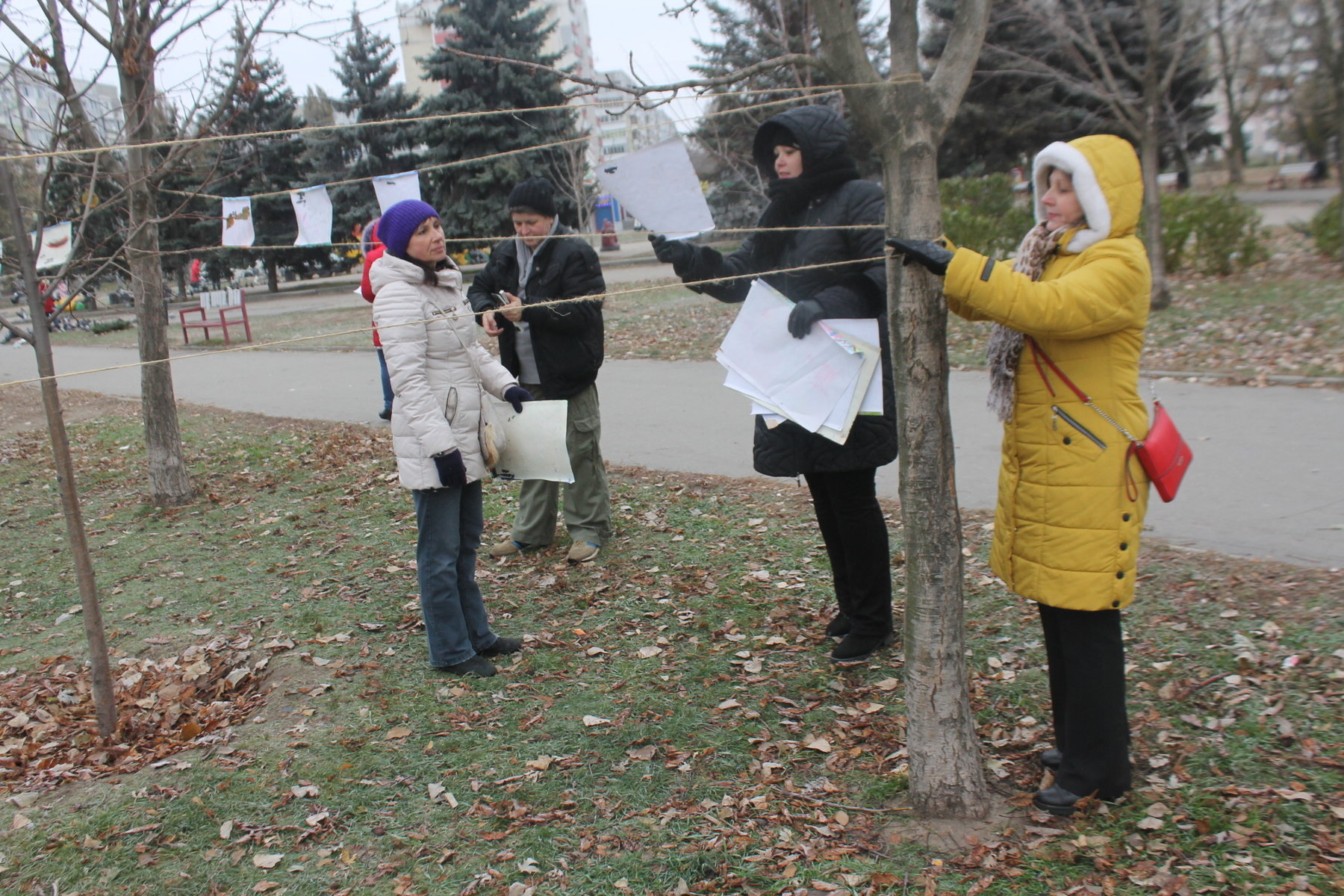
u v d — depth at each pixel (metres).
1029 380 2.66
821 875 2.62
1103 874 2.54
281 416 10.18
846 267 3.56
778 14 14.33
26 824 3.00
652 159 3.40
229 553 5.75
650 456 7.32
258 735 3.52
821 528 3.94
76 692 4.02
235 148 6.26
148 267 6.57
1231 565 4.40
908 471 2.70
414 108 29.91
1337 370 7.91
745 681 3.76
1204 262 14.16
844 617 4.04
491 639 4.11
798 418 3.38
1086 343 2.56
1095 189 2.46
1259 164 50.38
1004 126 25.61
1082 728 2.76
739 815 2.91
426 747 3.38
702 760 3.23
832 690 3.64
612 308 16.77
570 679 3.87
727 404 8.99
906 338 2.64
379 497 6.68
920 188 2.57
